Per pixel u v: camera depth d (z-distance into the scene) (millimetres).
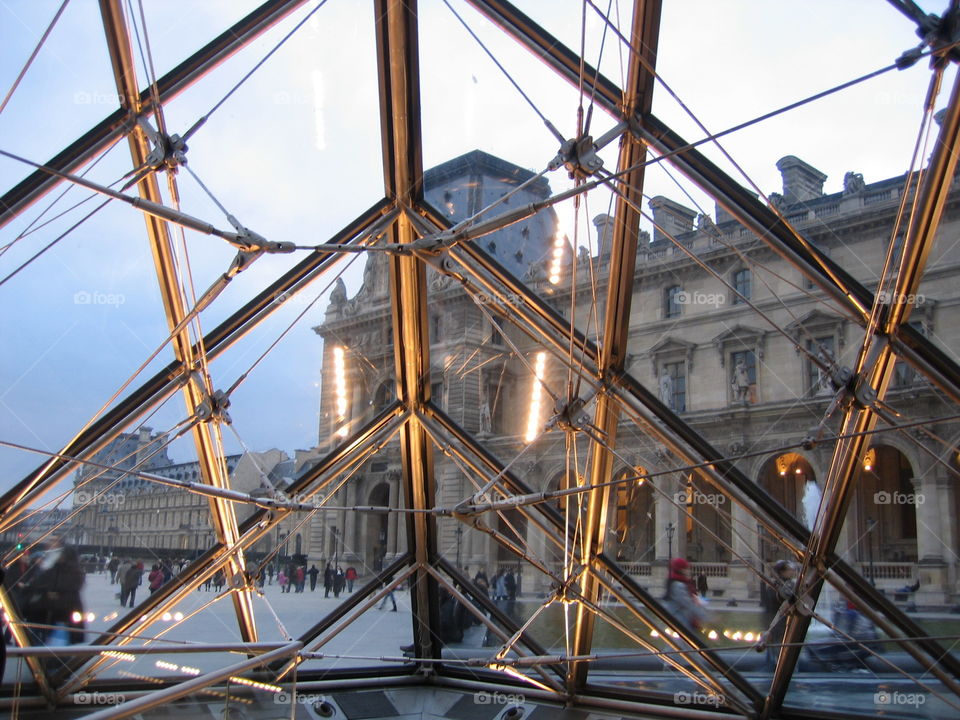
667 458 17453
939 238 12016
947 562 14055
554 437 18625
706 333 16375
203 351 14516
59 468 14031
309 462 17984
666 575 16859
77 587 15250
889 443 14906
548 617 18125
